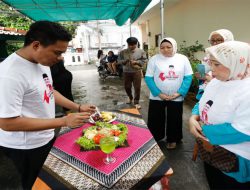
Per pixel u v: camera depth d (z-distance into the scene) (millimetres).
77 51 21312
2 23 8953
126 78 5000
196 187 2254
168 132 2938
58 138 1718
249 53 1187
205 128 1310
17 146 1486
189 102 5156
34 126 1332
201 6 6637
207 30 6594
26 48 1351
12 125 1280
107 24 20891
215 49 1233
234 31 5820
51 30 1268
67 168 1326
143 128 1847
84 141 1529
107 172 1270
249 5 5348
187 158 2781
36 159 1557
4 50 5660
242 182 1273
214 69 1259
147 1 4895
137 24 14750
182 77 2730
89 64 20375
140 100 5711
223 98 1263
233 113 1226
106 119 1974
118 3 5492
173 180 2375
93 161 1384
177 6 8156
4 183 2439
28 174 1589
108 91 7277
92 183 1191
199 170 2529
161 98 2762
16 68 1306
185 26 7684
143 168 1292
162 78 2717
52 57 1354
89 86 8414
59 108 4203
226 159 1265
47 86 1547
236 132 1175
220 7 6020
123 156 1425
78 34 21125
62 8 5879
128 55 4820
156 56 2803
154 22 11305
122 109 2391
